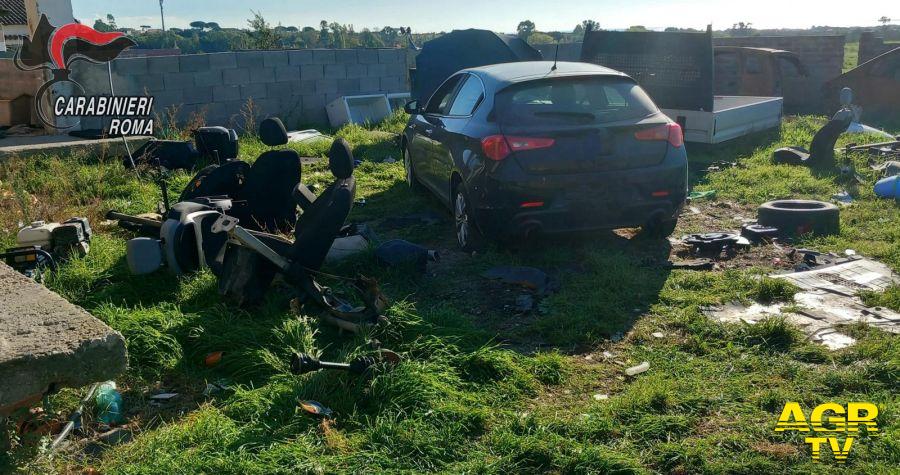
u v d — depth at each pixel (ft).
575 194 19.95
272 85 50.34
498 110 20.63
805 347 14.84
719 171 33.60
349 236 20.66
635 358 14.84
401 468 11.02
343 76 54.54
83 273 18.51
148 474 10.69
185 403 13.28
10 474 10.39
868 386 13.30
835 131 32.68
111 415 12.52
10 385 10.07
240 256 16.17
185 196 21.52
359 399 12.82
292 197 20.20
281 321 15.72
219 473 10.76
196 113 46.39
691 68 38.04
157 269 18.54
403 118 52.19
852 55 137.28
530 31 164.66
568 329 16.17
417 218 25.99
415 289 18.83
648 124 20.49
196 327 15.53
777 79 53.36
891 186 27.27
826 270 19.70
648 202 20.54
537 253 21.50
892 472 10.57
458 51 50.11
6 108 42.75
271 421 12.30
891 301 17.21
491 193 20.03
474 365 14.21
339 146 16.42
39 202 25.27
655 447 11.56
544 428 11.90
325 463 10.96
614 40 40.83
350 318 15.56
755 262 20.81
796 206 24.18
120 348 10.96
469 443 11.80
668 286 18.78
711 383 13.62
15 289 12.77
